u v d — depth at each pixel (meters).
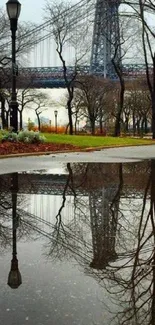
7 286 2.81
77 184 8.02
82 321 2.33
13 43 17.08
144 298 2.64
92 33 45.59
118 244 3.87
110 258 3.44
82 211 5.44
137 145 23.33
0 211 5.41
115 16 35.12
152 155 16.23
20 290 2.74
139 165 12.09
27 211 5.42
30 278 2.96
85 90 52.00
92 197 6.54
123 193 6.94
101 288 2.80
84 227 4.55
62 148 17.67
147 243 3.91
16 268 3.18
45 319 2.33
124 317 2.39
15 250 3.66
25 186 7.73
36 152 15.58
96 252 3.60
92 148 18.91
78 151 17.64
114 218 5.02
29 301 2.57
